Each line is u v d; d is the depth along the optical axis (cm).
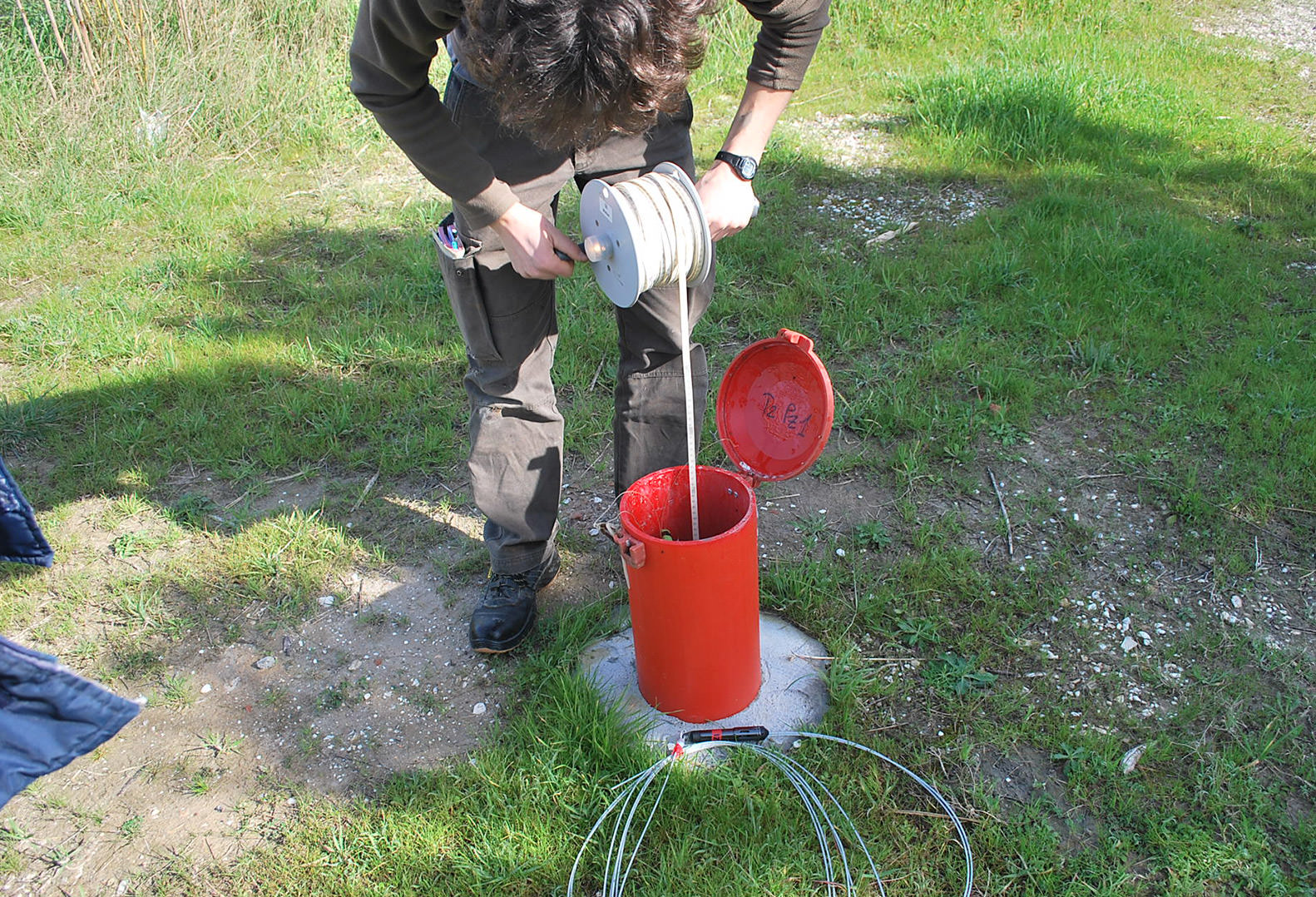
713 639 229
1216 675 253
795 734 241
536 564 271
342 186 564
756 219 491
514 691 258
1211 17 741
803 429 236
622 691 254
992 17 725
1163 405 351
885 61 688
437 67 655
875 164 553
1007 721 244
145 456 357
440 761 242
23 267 482
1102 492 318
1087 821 220
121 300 446
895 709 248
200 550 314
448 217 231
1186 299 407
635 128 164
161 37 636
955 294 421
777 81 215
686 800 223
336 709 259
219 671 272
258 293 454
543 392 251
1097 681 254
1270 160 529
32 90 602
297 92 625
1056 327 395
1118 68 638
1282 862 209
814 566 289
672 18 151
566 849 216
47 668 159
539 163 221
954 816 218
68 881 219
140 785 240
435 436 354
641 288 200
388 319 429
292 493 338
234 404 380
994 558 295
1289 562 287
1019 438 343
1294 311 398
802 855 212
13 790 163
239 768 244
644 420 266
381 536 317
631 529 220
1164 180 509
